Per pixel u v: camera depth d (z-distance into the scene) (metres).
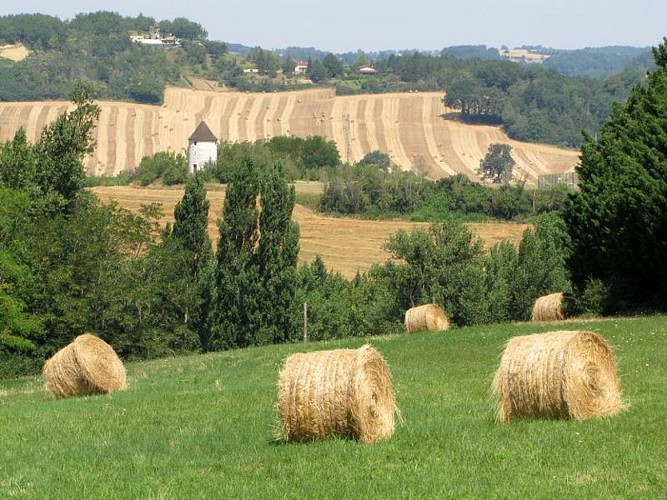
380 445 40.97
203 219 150.88
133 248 142.00
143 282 137.38
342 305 179.25
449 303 169.00
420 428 44.31
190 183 151.12
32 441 49.81
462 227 177.25
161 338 137.88
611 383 44.69
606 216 100.75
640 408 45.28
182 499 34.34
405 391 58.06
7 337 110.50
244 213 146.62
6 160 139.12
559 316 104.12
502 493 32.34
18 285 119.31
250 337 145.88
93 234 132.88
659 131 99.56
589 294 101.56
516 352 44.75
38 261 125.62
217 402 59.41
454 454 38.50
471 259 176.12
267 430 47.31
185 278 142.25
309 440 43.03
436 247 174.00
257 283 145.62
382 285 181.12
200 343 146.00
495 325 100.25
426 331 109.88
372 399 42.38
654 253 96.00
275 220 146.12
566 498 31.52
